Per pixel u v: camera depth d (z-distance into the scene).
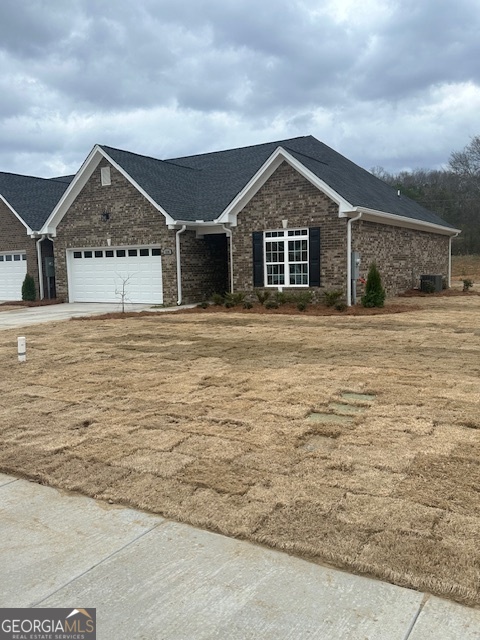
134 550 3.28
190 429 5.27
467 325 11.97
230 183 20.62
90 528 3.56
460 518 3.43
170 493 3.94
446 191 52.44
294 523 3.45
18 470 4.45
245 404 6.01
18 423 5.64
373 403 5.92
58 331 12.38
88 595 2.88
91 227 20.17
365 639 2.49
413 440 4.79
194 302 19.03
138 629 2.62
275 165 16.91
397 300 17.88
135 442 4.98
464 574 2.87
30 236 22.14
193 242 18.97
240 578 2.97
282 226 17.02
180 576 3.01
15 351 9.73
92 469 4.41
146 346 9.98
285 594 2.82
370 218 16.92
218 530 3.44
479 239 50.00
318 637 2.51
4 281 23.64
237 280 18.09
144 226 18.89
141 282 19.48
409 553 3.07
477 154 50.62
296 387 6.66
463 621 2.58
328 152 22.02
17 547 3.36
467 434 4.91
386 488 3.88
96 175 19.80
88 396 6.56
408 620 2.60
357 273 16.28
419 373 7.25
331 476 4.11
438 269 23.83
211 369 7.84
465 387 6.47
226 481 4.08
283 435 5.00
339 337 10.55
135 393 6.63
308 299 15.70
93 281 20.69
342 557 3.06
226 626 2.61
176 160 24.98
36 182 26.02
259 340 10.40
